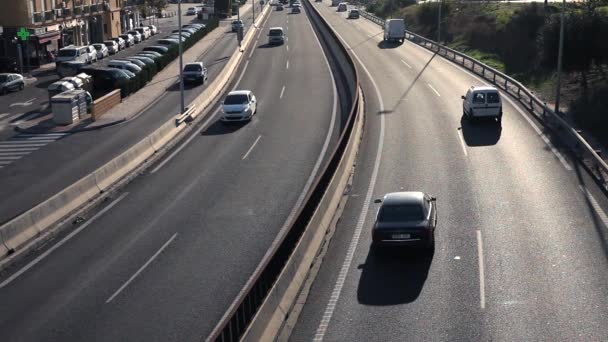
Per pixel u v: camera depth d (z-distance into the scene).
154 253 22.69
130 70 61.66
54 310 18.81
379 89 51.16
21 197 29.55
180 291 19.64
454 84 51.84
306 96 51.22
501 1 102.62
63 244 24.05
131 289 19.92
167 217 26.34
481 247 21.48
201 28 100.38
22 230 23.86
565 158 31.33
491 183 28.06
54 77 65.12
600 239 21.75
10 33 68.38
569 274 19.27
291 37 92.69
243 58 74.38
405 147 34.38
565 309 17.16
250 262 21.62
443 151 33.28
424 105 44.56
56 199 26.22
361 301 18.16
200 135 40.81
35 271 21.72
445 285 18.89
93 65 67.25
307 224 21.58
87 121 45.34
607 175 27.83
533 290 18.33
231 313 13.80
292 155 34.72
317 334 16.44
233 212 26.55
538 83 51.53
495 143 34.44
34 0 69.94
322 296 18.56
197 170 33.03
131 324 17.75
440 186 27.91
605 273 19.23
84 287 20.25
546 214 24.23
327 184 25.78
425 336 16.09
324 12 141.50
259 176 31.31
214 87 53.81
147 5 123.06
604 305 17.30
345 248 22.00
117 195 29.66
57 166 34.66
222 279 20.39
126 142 39.34
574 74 51.28
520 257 20.61
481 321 16.70
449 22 92.31
